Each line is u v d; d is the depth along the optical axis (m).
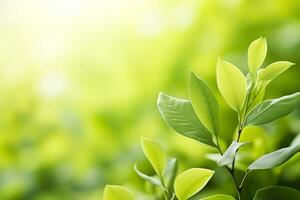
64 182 1.35
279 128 0.90
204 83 0.65
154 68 1.20
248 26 1.06
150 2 1.25
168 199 0.68
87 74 1.35
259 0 1.06
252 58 0.65
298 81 0.99
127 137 1.23
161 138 1.12
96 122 1.29
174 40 1.17
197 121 0.65
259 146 0.79
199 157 0.99
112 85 1.29
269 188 0.66
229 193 0.90
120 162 1.20
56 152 1.37
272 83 0.99
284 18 1.04
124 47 1.28
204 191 0.95
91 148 1.31
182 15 1.16
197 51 1.12
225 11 1.09
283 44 1.01
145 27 1.23
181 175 0.64
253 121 0.64
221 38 1.08
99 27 1.35
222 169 0.95
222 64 0.64
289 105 0.64
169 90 1.17
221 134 1.02
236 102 0.65
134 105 1.25
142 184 1.10
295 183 0.86
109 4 1.34
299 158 0.81
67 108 1.38
